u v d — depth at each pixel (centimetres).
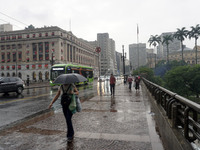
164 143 362
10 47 6912
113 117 592
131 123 516
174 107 316
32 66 6550
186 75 4416
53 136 415
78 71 2636
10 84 1449
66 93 389
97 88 2106
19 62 6756
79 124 512
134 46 17288
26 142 380
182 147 234
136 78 1659
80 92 1577
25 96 1367
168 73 4984
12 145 365
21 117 650
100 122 531
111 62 17000
